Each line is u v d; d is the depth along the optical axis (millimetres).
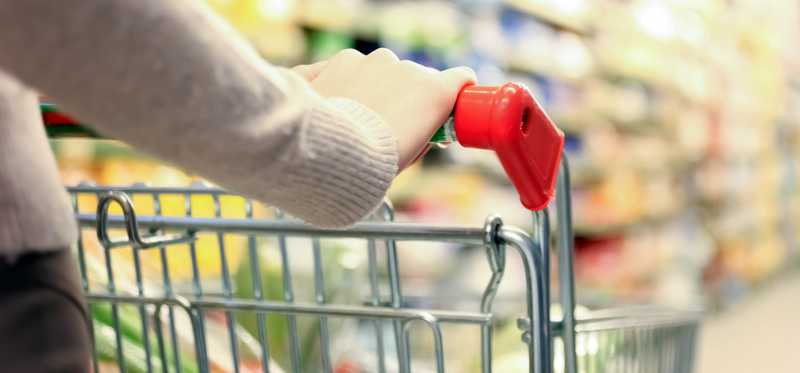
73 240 698
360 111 699
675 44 6188
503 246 844
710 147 6852
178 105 551
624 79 5703
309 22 3115
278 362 1597
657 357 1463
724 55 7109
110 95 538
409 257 3451
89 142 2471
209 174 595
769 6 8227
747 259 7461
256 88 587
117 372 1218
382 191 681
